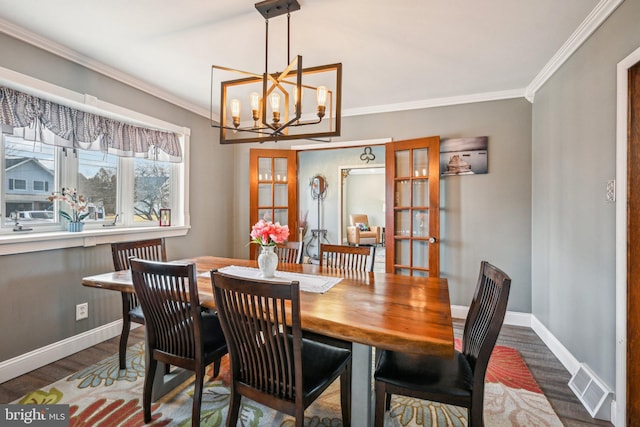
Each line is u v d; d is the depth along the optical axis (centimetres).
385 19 197
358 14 191
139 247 249
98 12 190
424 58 248
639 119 162
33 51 217
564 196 238
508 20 197
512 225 319
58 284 239
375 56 246
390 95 330
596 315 193
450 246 339
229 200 430
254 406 184
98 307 268
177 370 215
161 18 196
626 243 164
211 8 186
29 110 222
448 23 201
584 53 209
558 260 250
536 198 299
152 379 170
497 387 207
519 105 316
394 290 176
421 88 311
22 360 216
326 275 211
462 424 171
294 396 125
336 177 700
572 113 226
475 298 161
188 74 280
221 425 167
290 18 195
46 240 227
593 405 179
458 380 135
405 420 174
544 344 274
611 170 178
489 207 326
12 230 224
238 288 125
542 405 188
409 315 136
